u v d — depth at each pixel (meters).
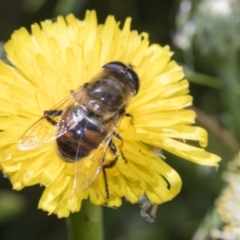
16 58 0.19
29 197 0.25
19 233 0.24
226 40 0.22
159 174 0.18
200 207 0.24
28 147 0.18
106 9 0.25
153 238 0.24
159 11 0.25
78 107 0.18
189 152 0.18
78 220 0.19
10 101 0.19
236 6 0.22
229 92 0.23
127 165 0.18
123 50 0.19
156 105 0.19
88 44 0.19
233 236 0.20
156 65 0.19
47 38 0.19
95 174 0.18
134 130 0.18
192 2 0.23
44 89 0.19
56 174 0.18
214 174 0.23
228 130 0.24
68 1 0.24
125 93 0.19
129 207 0.24
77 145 0.18
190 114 0.19
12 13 0.25
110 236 0.24
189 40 0.23
